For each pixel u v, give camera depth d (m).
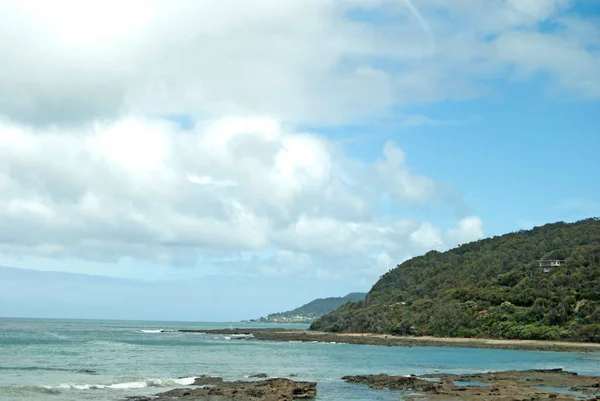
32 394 41.50
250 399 40.28
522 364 77.00
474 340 126.38
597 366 74.56
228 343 129.50
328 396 44.06
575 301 125.56
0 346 95.62
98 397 40.94
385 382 51.47
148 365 68.69
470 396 43.47
